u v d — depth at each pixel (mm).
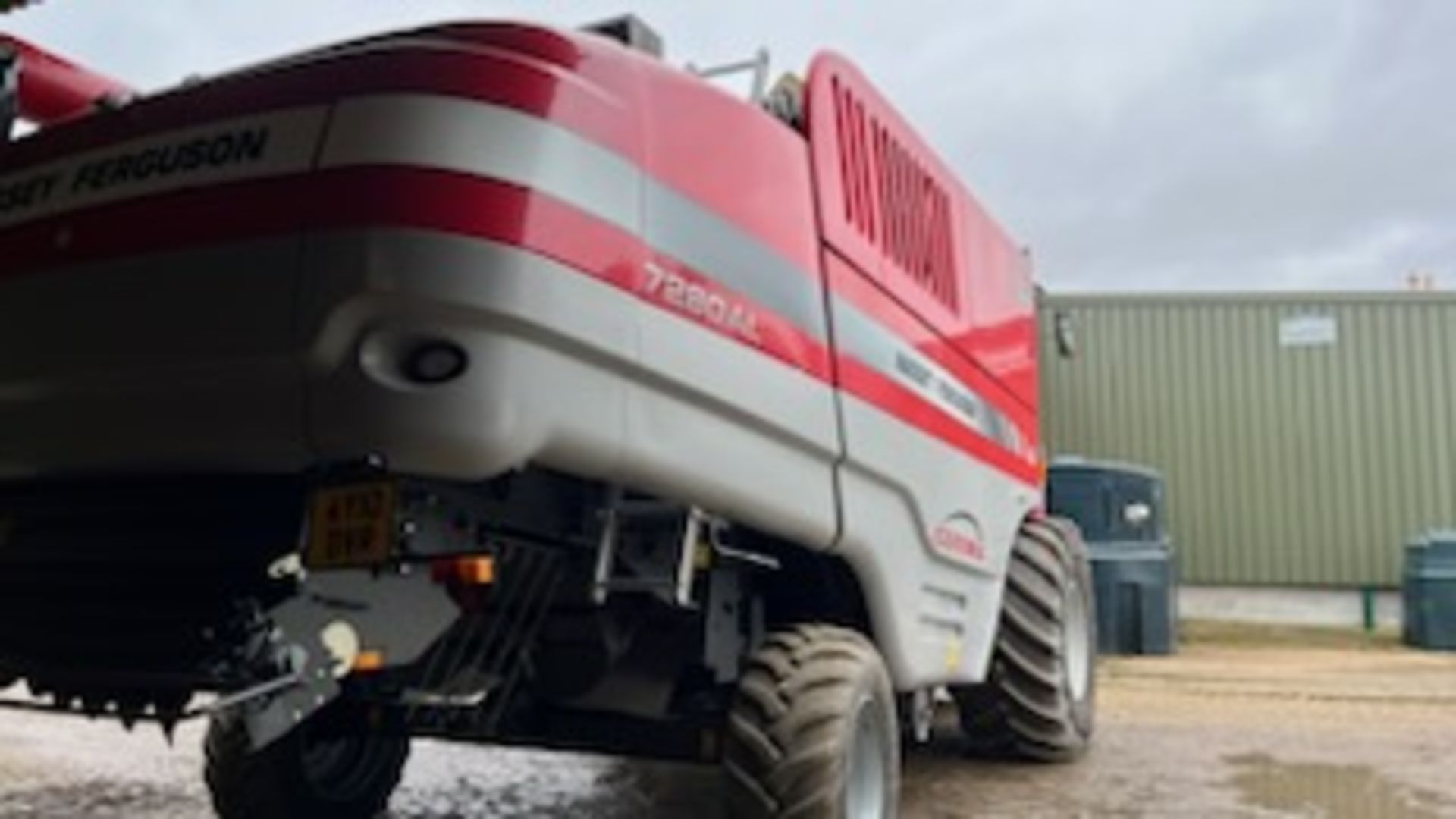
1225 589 16594
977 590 5043
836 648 3709
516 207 2643
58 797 5371
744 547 3797
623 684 3713
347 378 2604
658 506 3256
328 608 2695
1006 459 5520
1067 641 6016
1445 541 13953
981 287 5324
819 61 3998
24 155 3156
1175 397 16797
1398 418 16484
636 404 2945
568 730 3883
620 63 3010
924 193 4746
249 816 4238
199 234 2793
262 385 2691
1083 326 16969
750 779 3486
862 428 3910
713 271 3215
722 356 3213
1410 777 6086
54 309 2990
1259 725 7754
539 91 2744
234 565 2803
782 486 3496
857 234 4055
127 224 2908
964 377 4965
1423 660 12461
